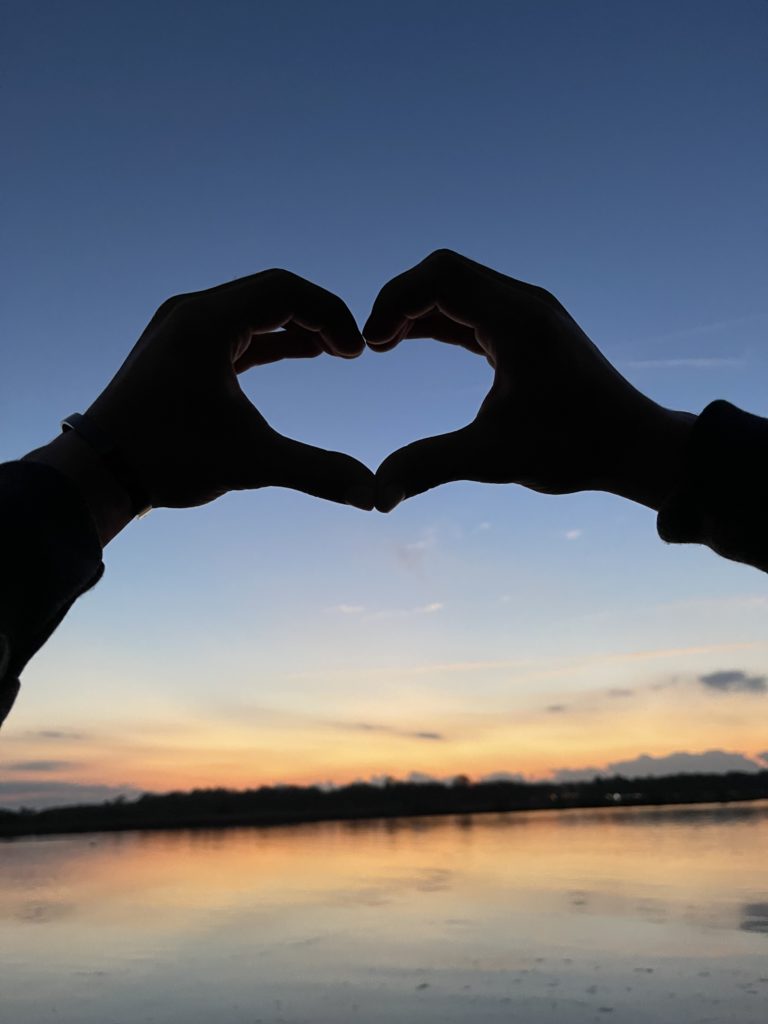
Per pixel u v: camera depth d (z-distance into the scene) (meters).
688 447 0.65
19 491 0.59
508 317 0.71
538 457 0.70
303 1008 1.80
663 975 1.99
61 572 0.59
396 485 0.68
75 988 2.01
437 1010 1.76
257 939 2.47
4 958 2.33
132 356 0.70
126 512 0.67
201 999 1.89
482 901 2.98
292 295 0.70
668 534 0.67
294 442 0.68
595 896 3.02
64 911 3.04
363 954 2.25
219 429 0.67
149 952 2.36
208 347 0.68
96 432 0.66
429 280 0.72
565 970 2.05
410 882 3.47
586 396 0.69
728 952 2.20
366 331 0.72
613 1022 1.65
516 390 0.70
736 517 0.62
